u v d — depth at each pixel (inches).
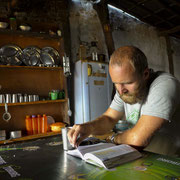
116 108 56.3
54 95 106.8
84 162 32.7
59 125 102.9
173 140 46.9
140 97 43.9
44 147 44.9
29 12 118.3
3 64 97.2
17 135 90.7
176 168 28.4
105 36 153.4
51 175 27.2
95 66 122.6
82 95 117.6
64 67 110.5
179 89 42.0
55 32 118.9
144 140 37.6
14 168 30.9
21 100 95.5
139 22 198.8
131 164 30.4
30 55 106.3
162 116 38.0
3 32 94.0
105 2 154.9
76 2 141.8
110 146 39.3
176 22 213.8
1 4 109.3
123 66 36.8
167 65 235.0
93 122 49.9
